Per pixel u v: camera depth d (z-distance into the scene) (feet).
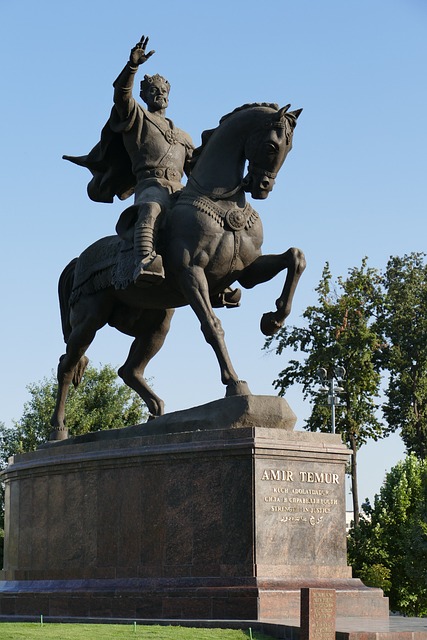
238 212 37.22
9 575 42.16
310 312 121.49
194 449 34.81
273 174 36.65
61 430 43.60
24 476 42.14
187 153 41.50
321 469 35.29
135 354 44.19
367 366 119.14
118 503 37.19
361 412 118.93
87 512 38.37
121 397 131.95
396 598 99.55
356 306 121.80
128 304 41.60
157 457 35.96
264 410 34.86
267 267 37.93
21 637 28.09
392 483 102.94
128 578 35.99
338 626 30.27
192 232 36.83
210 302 37.11
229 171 37.47
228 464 34.19
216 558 33.86
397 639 28.32
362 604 34.06
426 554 95.04
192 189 37.76
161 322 43.60
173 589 33.86
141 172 40.24
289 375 121.29
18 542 41.96
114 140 41.81
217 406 35.40
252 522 33.30
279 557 33.63
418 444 149.28
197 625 31.65
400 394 150.82
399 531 100.17
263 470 33.88
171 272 37.52
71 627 30.81
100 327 42.68
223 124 37.96
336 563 34.96
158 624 32.32
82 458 38.75
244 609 31.94
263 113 36.78
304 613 27.40
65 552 38.99
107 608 35.27
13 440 127.34
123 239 39.45
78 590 36.81
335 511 35.32
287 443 34.47
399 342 151.43
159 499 35.70
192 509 34.73
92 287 42.09
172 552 34.91
